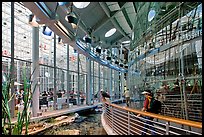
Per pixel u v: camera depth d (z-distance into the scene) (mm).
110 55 15195
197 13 4930
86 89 14852
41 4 4641
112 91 22609
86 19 8289
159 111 4316
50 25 5730
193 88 4887
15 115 6918
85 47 10062
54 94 11008
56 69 11930
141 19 8820
